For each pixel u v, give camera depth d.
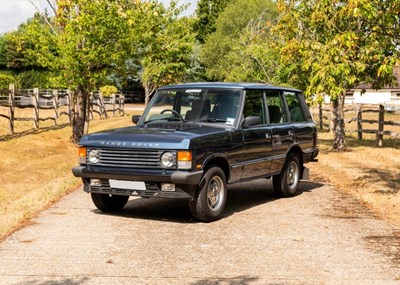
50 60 20.31
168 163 8.03
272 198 10.64
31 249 6.80
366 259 6.48
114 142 8.35
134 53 21.69
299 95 11.34
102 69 20.36
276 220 8.59
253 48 25.08
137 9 21.62
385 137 25.45
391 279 5.77
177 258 6.48
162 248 6.91
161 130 8.60
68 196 10.52
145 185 8.20
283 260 6.42
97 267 6.11
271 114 10.17
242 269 6.08
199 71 72.12
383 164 15.77
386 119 40.28
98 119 36.16
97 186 8.56
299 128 10.84
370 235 7.64
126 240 7.29
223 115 9.19
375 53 11.61
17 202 10.08
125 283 5.59
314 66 11.33
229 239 7.38
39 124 27.64
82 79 19.77
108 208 9.11
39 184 12.70
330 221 8.52
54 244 7.04
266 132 9.73
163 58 24.72
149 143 8.13
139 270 6.01
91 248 6.88
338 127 19.86
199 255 6.61
